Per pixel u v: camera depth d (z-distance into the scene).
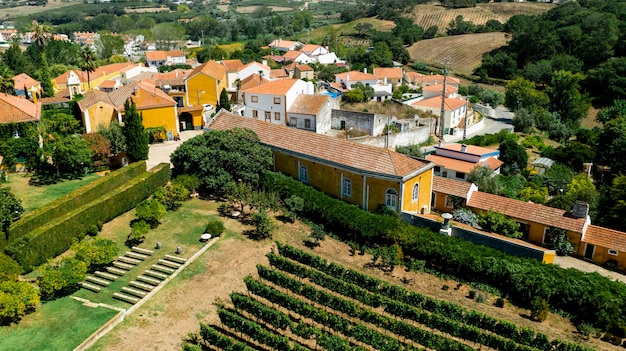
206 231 45.75
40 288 34.59
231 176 53.56
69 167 58.03
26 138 56.66
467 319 34.09
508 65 164.75
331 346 29.97
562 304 38.00
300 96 84.81
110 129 63.00
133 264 40.75
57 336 31.25
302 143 56.09
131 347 30.98
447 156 68.44
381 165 49.19
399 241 44.12
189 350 28.86
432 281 41.34
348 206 48.75
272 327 34.28
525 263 40.41
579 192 58.16
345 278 38.81
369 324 34.59
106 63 169.62
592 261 48.56
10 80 86.06
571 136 107.56
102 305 34.69
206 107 94.81
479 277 41.44
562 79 129.00
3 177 53.19
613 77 135.50
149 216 45.75
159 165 56.50
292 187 52.16
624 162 80.75
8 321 32.34
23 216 41.44
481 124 105.25
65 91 107.06
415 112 99.19
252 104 86.25
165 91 91.19
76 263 36.56
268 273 37.38
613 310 35.91
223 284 38.47
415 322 35.00
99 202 45.72
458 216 51.97
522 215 51.81
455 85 138.12
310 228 49.06
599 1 191.88
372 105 104.12
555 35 163.12
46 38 106.12
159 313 34.62
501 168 73.88
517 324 36.00
